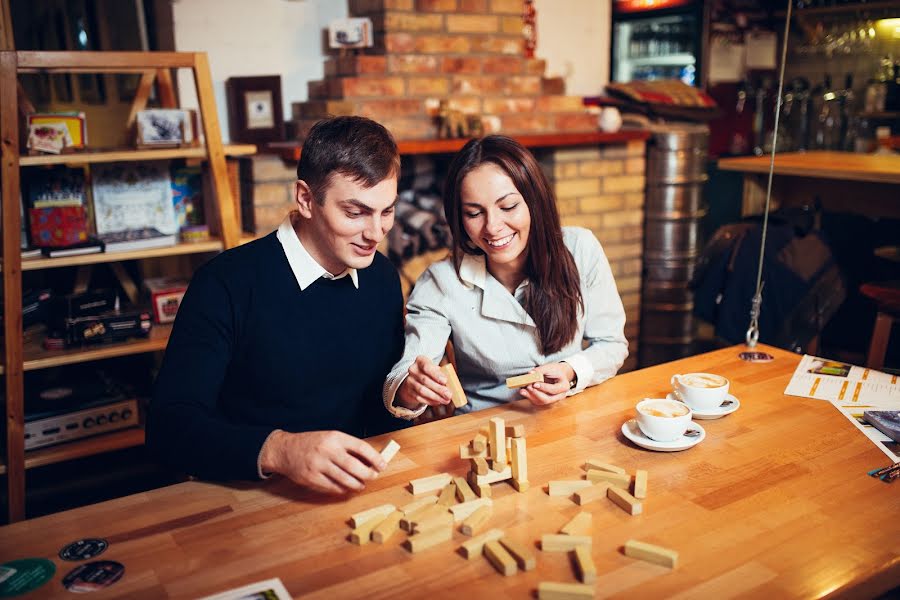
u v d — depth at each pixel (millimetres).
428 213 3639
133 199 2836
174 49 3154
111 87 3180
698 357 1949
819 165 3680
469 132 3488
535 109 3832
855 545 1099
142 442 2727
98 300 2678
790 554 1076
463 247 1739
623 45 5473
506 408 1628
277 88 3223
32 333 2688
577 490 1232
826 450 1406
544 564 1060
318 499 1243
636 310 4301
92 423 2686
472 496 1221
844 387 1721
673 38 5277
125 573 1048
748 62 5344
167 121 2730
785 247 3094
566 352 1821
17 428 2463
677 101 4215
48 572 1049
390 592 1000
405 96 3445
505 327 1786
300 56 3445
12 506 2498
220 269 1526
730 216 4531
